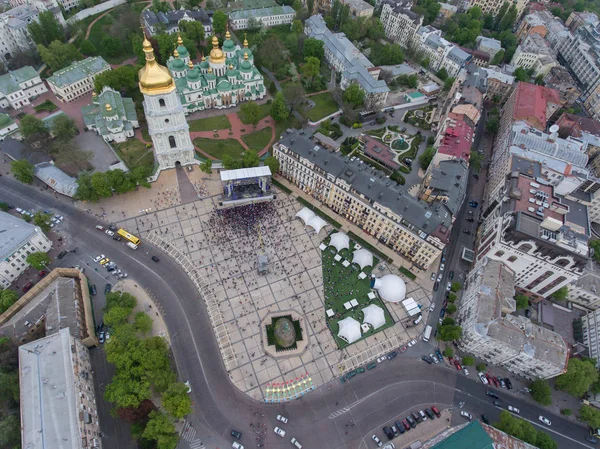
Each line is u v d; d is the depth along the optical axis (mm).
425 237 150500
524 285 154500
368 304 150375
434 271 162875
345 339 138625
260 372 130125
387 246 169750
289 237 166000
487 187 195750
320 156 170500
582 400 135500
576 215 155875
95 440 109188
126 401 109562
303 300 147875
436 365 138125
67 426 99875
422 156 198875
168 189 177625
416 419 125375
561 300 155375
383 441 121000
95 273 147875
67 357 110312
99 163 183625
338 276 156250
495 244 147375
